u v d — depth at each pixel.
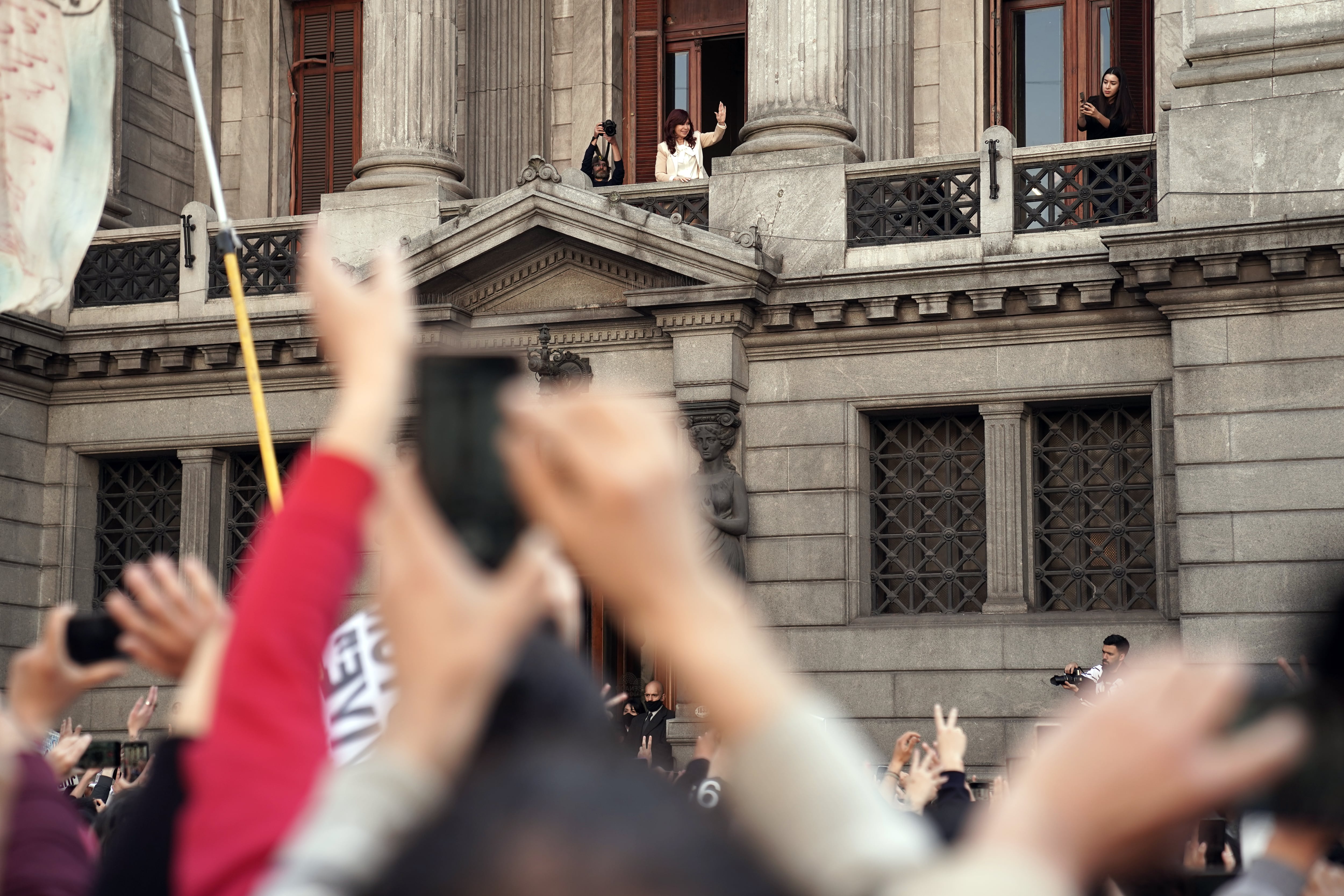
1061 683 24.50
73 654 3.45
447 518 2.08
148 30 38.50
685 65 37.97
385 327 2.26
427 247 31.00
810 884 1.25
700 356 29.84
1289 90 26.45
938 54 35.22
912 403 29.38
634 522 1.33
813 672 29.28
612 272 30.69
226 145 40.53
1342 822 2.69
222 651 2.33
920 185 30.02
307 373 33.06
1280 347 26.25
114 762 14.02
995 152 29.41
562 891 1.01
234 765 2.23
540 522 1.35
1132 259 26.89
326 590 2.28
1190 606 26.34
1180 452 26.73
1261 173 26.53
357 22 40.69
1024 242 29.08
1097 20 34.75
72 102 14.84
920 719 28.53
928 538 29.80
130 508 34.94
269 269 33.66
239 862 2.19
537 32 37.88
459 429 2.12
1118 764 1.13
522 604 1.57
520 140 37.75
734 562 29.61
